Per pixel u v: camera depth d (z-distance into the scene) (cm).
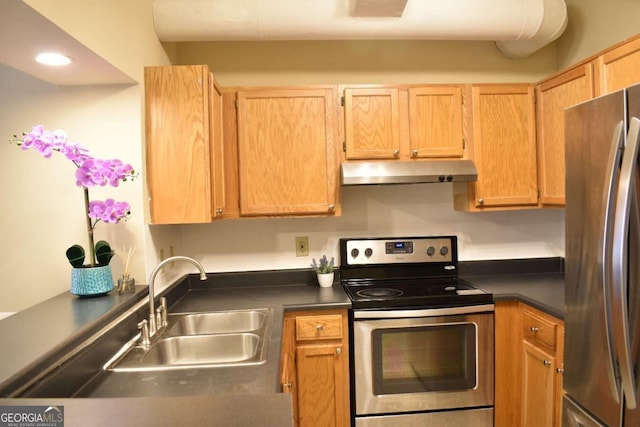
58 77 156
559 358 166
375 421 190
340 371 189
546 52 246
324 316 188
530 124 215
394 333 190
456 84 211
